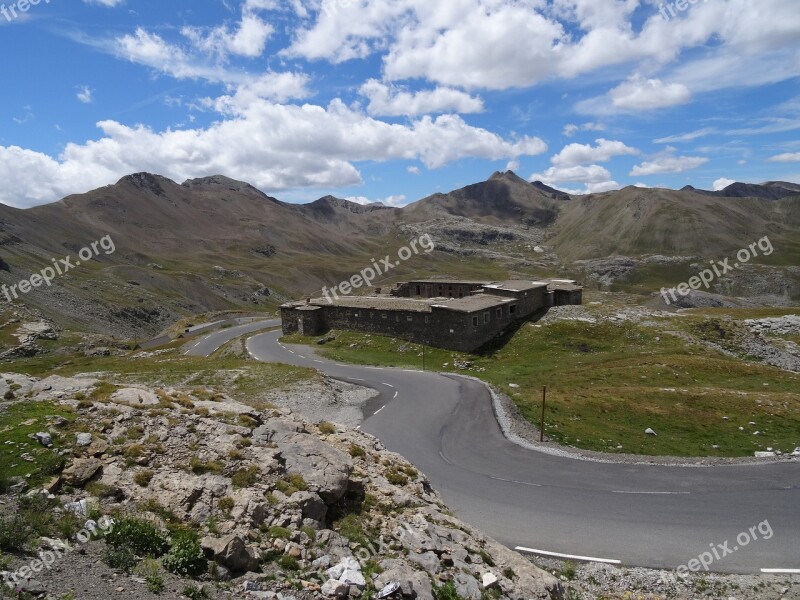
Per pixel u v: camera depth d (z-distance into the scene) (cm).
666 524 2428
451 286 10525
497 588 1520
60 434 1650
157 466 1603
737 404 4616
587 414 4328
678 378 5841
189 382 4816
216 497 1498
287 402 4253
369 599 1273
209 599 1122
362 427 3797
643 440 3831
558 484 2853
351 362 6888
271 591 1208
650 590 1980
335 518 1662
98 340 12412
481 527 2386
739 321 9319
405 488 2109
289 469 1753
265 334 9888
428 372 5972
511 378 6100
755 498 2695
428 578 1417
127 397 2052
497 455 3281
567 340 7556
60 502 1337
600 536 2323
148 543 1241
